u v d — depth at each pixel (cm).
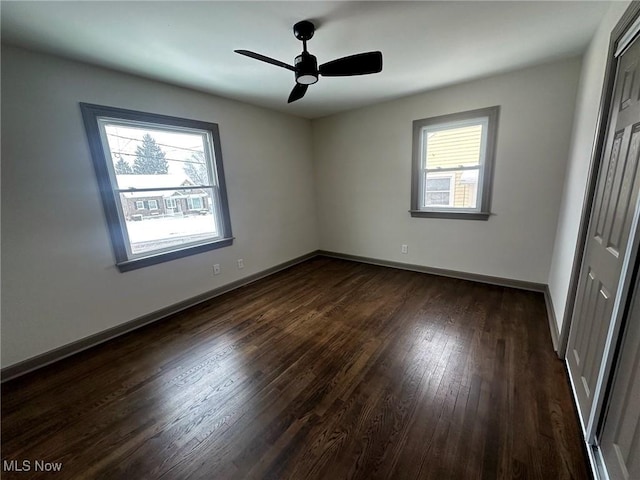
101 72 226
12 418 163
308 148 449
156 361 212
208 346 229
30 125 195
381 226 412
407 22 180
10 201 191
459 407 157
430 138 346
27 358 204
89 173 225
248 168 356
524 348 207
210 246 319
